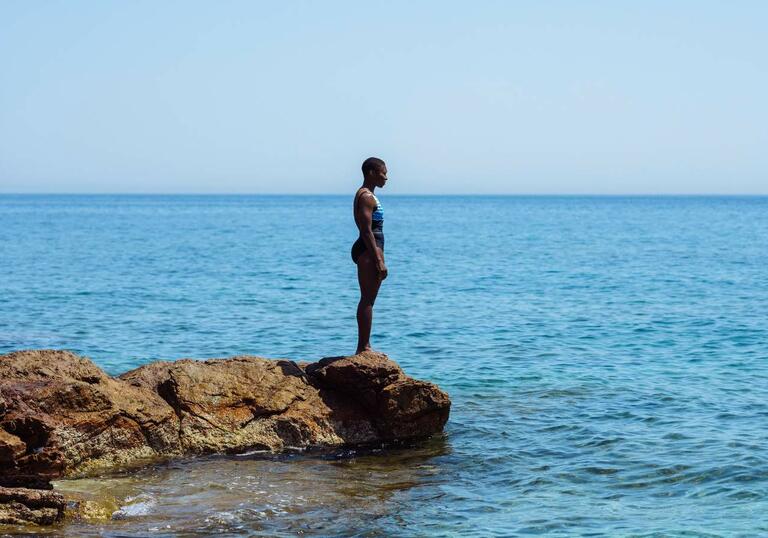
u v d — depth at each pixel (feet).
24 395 37.32
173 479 36.78
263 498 34.40
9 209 651.66
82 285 117.50
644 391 53.57
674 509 33.19
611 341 73.51
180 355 66.80
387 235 285.43
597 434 43.93
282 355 67.51
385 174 43.86
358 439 43.21
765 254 188.55
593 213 598.34
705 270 147.84
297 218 476.54
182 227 340.39
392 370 43.50
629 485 36.27
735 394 52.54
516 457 40.55
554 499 34.58
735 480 36.42
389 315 89.45
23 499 31.22
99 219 431.84
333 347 71.15
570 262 166.81
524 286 120.57
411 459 40.34
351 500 34.32
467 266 156.66
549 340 73.97
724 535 30.25
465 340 73.92
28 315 87.92
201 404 41.70
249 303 98.68
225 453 40.91
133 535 30.22
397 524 31.68
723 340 73.72
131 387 41.32
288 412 42.60
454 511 33.12
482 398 52.31
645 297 107.24
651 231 314.55
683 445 41.63
